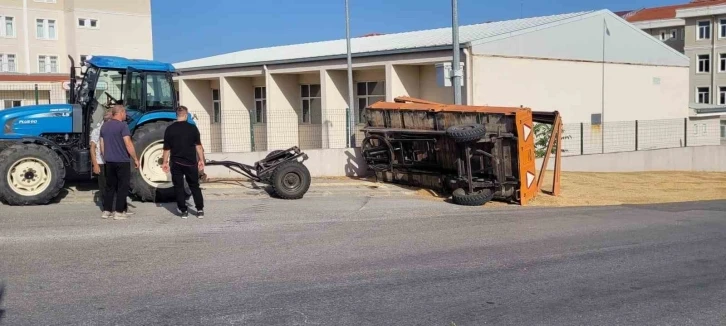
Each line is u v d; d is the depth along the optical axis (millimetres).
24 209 11117
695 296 6828
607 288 7098
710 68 57500
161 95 12688
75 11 55750
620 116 26828
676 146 27375
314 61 24547
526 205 13805
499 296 6750
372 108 16688
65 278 7109
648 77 28109
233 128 23828
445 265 8016
